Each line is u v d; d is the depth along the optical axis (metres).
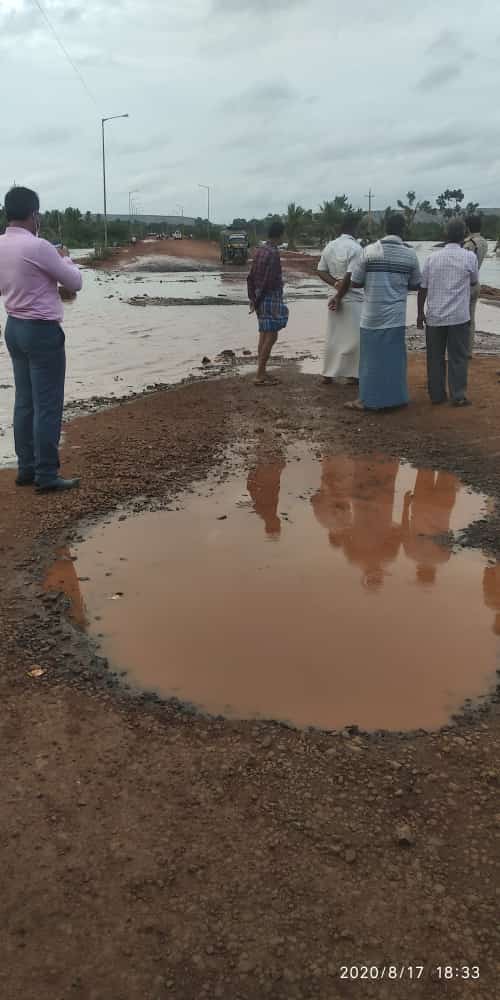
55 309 5.04
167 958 1.97
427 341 7.56
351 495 5.40
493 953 1.98
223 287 26.88
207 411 7.86
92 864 2.25
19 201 4.91
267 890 2.16
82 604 3.82
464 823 2.42
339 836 2.36
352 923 2.06
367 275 7.20
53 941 2.02
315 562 4.32
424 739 2.85
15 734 2.84
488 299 19.53
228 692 3.13
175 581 4.06
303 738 2.85
